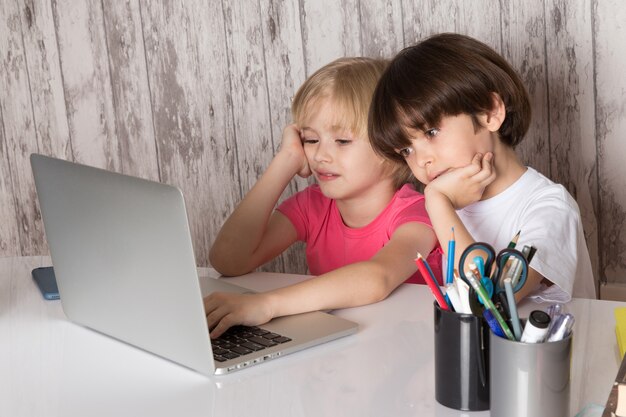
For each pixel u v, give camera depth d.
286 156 1.71
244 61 2.18
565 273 1.25
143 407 0.92
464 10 1.88
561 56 1.80
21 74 2.51
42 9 2.43
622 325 1.04
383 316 1.20
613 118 1.78
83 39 2.39
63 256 1.20
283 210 1.79
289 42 2.10
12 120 2.56
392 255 1.38
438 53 1.33
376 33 1.98
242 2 2.13
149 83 2.33
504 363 0.81
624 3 1.71
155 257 1.01
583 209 1.86
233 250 1.56
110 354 1.10
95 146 2.47
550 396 0.81
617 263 1.85
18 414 0.92
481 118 1.34
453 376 0.87
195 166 2.33
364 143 1.65
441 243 1.30
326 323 1.16
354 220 1.75
